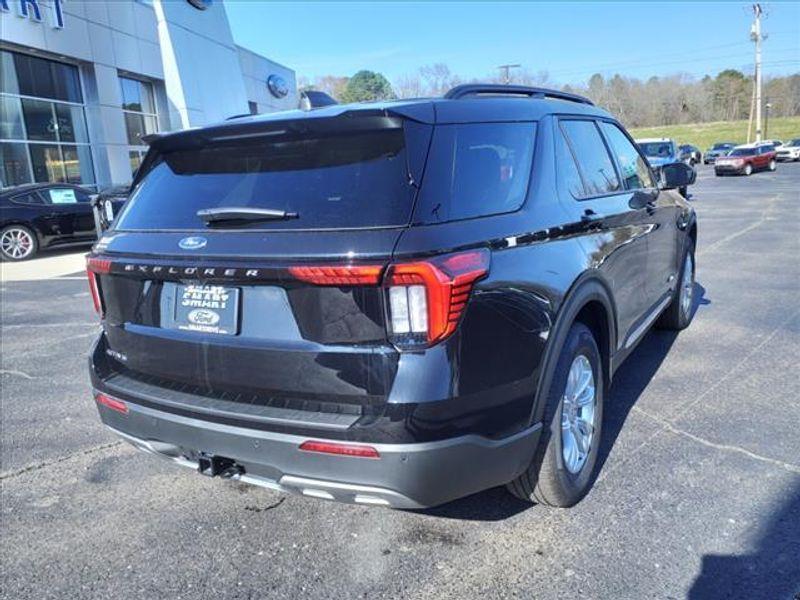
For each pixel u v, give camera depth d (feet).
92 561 9.36
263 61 113.29
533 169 9.80
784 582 8.21
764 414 13.07
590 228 10.67
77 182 67.21
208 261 8.21
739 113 366.63
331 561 9.15
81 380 17.22
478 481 8.01
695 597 8.03
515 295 8.26
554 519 9.84
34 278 35.47
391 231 7.38
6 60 58.08
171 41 72.43
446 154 8.16
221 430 8.24
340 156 8.28
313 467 7.71
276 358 7.86
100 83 68.13
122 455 12.75
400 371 7.27
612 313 11.34
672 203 16.56
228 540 9.75
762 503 9.95
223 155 9.30
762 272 27.27
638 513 9.84
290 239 7.75
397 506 7.69
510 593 8.30
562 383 9.25
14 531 10.18
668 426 12.71
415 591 8.45
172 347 8.85
